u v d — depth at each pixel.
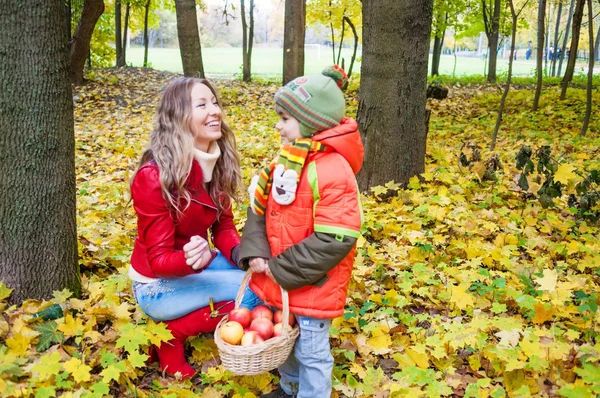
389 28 5.04
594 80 17.06
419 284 3.58
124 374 2.57
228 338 2.26
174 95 2.63
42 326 2.77
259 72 24.09
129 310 3.19
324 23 15.82
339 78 2.32
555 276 3.26
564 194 5.54
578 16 11.06
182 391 2.52
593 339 2.90
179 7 10.88
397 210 4.79
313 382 2.35
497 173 6.05
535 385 2.52
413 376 2.58
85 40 12.73
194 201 2.73
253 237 2.36
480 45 50.50
